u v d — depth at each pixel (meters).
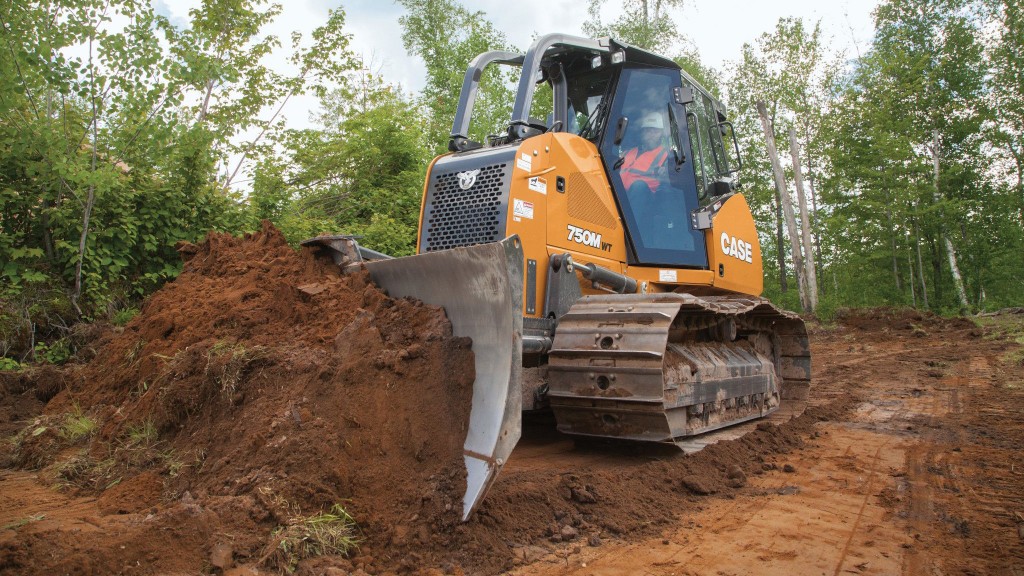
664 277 6.02
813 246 31.92
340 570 2.63
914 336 16.50
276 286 4.32
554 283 4.92
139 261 8.62
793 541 3.42
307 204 12.70
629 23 28.36
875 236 24.34
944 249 26.00
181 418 3.62
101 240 8.14
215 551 2.60
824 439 5.94
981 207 26.28
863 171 23.66
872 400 8.10
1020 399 7.74
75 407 4.29
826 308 21.03
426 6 24.41
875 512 3.91
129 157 8.35
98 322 7.58
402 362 3.48
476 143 5.58
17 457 3.96
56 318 7.59
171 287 4.86
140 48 7.97
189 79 8.30
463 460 3.29
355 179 13.31
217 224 9.16
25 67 7.43
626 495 3.97
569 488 3.90
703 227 6.31
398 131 13.48
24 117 7.75
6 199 7.39
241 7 11.51
